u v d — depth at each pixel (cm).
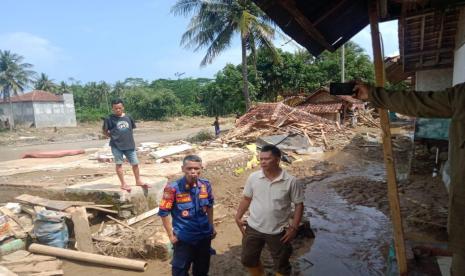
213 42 2503
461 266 199
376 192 942
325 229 693
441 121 837
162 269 545
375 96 238
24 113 5319
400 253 387
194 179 398
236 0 2327
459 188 197
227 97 5131
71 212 642
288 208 393
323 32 397
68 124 5691
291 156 1532
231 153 1366
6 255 584
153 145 1822
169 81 8525
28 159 1446
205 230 409
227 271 531
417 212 701
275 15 325
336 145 1808
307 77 4066
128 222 700
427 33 701
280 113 1991
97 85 7431
